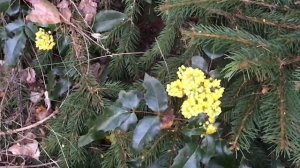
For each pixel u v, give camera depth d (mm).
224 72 358
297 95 320
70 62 447
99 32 450
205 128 345
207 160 349
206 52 368
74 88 453
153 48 416
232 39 338
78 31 449
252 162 368
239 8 373
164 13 392
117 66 446
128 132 389
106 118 374
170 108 365
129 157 386
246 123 332
